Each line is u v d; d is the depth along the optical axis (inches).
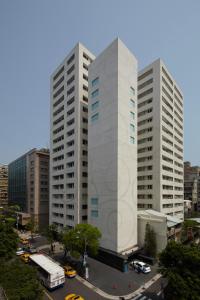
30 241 2522.1
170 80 2869.1
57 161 2778.1
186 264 1033.5
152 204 2428.6
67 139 2573.8
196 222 2687.0
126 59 2000.5
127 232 1838.1
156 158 2442.2
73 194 2375.7
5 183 6210.6
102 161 1962.4
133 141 2028.8
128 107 1989.4
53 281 1243.2
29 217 3309.5
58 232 2522.1
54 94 3016.7
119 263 1593.3
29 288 867.4
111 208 1809.8
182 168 3312.0
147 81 2630.4
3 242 1571.1
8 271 990.4
